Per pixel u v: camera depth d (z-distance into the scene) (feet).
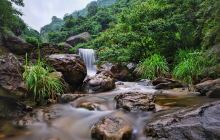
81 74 41.14
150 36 51.19
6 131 22.34
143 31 53.01
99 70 54.29
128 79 50.80
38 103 29.43
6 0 52.37
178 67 42.34
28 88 29.81
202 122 17.98
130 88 40.09
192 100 27.48
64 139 21.02
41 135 21.75
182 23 48.26
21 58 44.01
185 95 30.73
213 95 28.45
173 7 53.36
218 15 36.24
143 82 45.32
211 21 40.01
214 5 36.60
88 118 24.53
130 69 52.65
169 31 49.06
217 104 19.83
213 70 34.78
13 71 30.17
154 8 54.03
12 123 23.97
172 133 17.69
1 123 23.88
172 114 20.45
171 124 18.45
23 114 26.16
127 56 52.90
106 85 38.32
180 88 36.88
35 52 48.67
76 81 40.57
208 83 30.58
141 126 20.67
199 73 37.32
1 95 26.48
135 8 60.64
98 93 36.19
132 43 52.54
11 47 46.78
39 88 30.22
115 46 54.80
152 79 46.03
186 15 49.11
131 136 19.74
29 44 49.39
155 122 19.48
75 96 31.04
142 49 53.06
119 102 26.45
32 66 32.53
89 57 65.36
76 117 25.02
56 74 34.58
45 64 37.27
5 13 51.72
